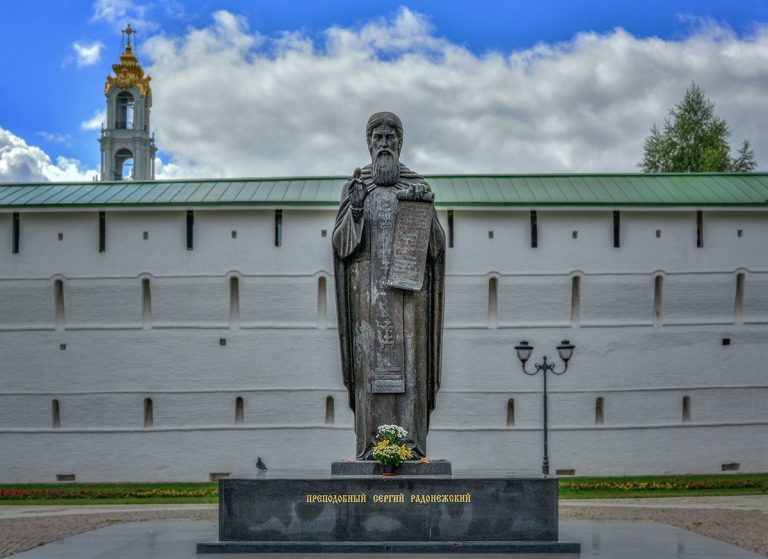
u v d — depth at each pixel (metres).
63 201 57.22
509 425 56.12
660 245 56.88
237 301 56.97
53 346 57.28
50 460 56.84
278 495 17.80
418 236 20.25
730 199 56.62
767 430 56.84
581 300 56.44
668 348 56.69
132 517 31.31
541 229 56.62
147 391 56.81
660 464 56.16
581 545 18.64
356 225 20.33
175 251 57.00
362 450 20.22
